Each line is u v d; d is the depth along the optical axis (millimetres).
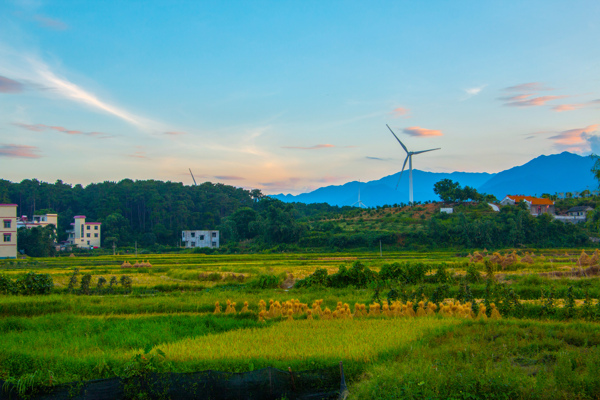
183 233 132875
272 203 144875
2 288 33281
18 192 156875
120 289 36188
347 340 17844
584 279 32625
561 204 130500
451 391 12242
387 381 12922
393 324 20875
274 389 13602
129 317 25094
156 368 14586
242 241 128750
